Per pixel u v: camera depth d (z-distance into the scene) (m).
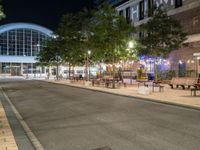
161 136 8.66
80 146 7.73
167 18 31.45
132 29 36.53
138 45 33.59
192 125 10.27
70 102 17.91
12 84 42.47
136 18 55.56
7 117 12.27
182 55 42.06
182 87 28.19
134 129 9.69
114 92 24.31
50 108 15.31
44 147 7.71
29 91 27.84
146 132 9.23
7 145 7.49
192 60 39.84
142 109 14.50
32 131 9.68
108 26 34.34
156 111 13.78
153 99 18.38
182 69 41.97
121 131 9.41
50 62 63.94
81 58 46.41
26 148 7.39
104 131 9.46
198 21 38.75
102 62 45.47
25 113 13.73
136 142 8.02
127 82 40.72
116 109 14.55
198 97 19.66
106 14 35.41
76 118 12.01
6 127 9.91
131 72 48.41
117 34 34.22
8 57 103.38
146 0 52.03
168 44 31.23
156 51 31.59
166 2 45.97
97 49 35.47
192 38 39.44
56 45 53.88
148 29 31.30
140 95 21.33
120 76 42.72
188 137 8.51
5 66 103.69
